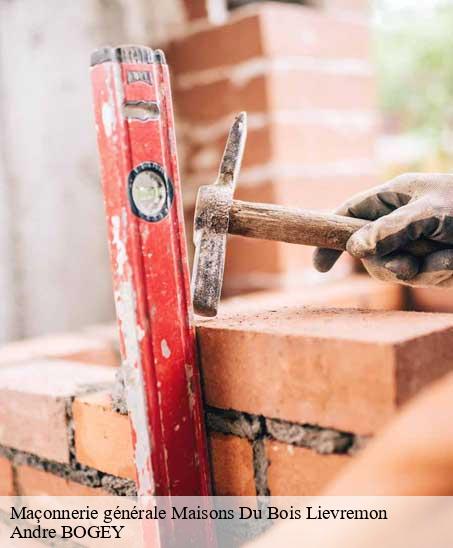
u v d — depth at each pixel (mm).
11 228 1903
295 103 1924
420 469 696
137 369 773
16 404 1047
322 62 1987
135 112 756
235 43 1918
